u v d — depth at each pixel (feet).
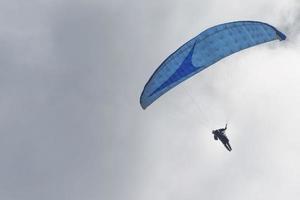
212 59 426.51
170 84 410.11
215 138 415.85
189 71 416.46
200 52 421.18
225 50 430.20
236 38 433.89
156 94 407.44
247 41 438.40
